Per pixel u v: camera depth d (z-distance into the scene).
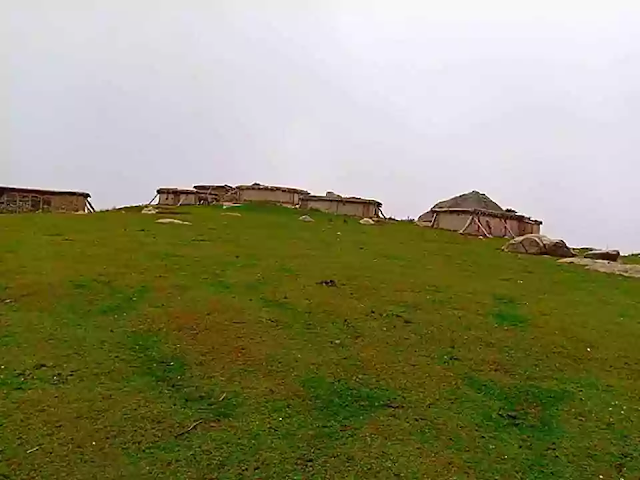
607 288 21.25
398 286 18.84
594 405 11.79
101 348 12.62
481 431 10.64
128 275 17.70
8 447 9.09
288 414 10.68
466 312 16.64
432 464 9.55
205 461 9.19
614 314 17.62
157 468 8.93
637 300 19.66
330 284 18.38
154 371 11.88
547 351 14.21
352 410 11.00
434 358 13.38
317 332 14.34
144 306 15.23
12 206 43.47
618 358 14.09
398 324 15.25
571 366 13.48
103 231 25.66
